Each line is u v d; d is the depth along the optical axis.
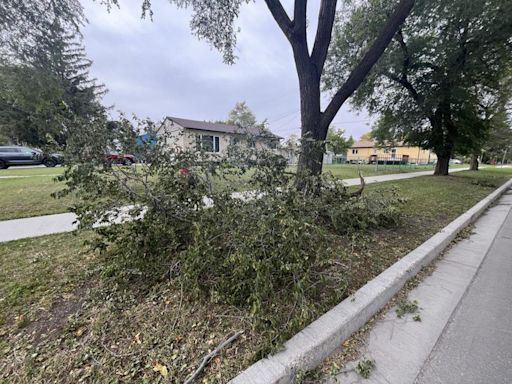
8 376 1.25
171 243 2.20
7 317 1.68
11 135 20.27
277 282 1.84
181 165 2.30
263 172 2.55
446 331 1.73
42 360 1.34
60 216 4.35
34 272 2.28
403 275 2.28
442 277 2.52
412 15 8.75
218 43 5.12
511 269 2.69
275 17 3.86
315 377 1.35
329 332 1.50
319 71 3.95
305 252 1.75
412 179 11.58
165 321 1.63
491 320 1.84
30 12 5.57
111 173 2.01
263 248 1.68
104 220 2.11
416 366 1.43
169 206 2.15
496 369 1.41
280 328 1.49
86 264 2.43
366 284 2.07
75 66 23.66
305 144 3.04
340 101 3.96
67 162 1.88
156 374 1.26
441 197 6.61
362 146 41.41
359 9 8.33
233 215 1.98
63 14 5.83
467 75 10.16
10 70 6.25
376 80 11.48
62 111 1.96
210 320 1.64
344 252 2.56
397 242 3.22
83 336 1.51
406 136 14.12
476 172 18.52
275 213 1.88
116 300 1.82
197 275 1.78
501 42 8.78
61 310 1.75
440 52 10.25
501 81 11.70
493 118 13.22
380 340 1.64
